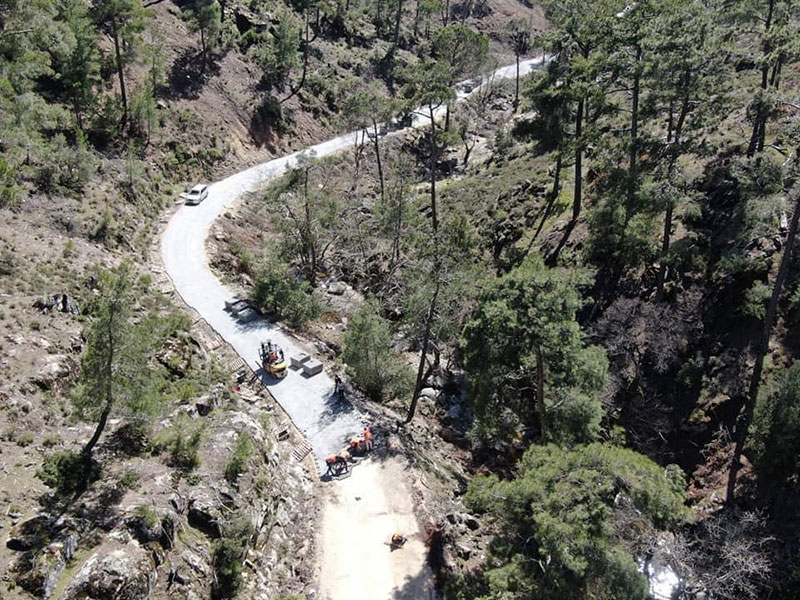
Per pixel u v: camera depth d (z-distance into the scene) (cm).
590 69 3919
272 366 3731
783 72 4850
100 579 1805
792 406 2722
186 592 2017
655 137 3650
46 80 5566
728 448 3125
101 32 6475
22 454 2262
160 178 5878
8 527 1934
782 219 3616
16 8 4338
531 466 2169
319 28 9919
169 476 2423
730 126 4491
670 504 1927
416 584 2505
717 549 2394
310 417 3475
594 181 5066
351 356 3741
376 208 5819
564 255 4475
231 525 2309
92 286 3522
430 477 3138
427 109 9150
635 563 1870
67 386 2686
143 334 2334
